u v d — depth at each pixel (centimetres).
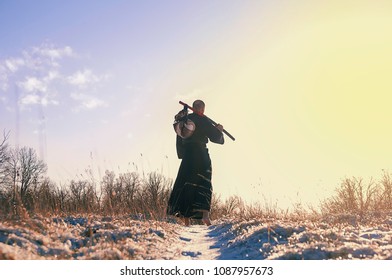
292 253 551
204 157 947
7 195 760
